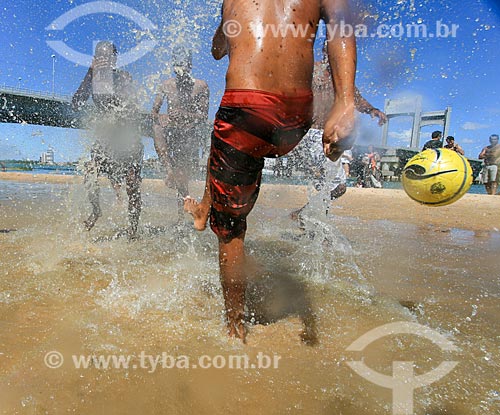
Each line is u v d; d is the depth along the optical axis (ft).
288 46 6.73
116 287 10.38
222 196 7.23
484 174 45.60
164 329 8.03
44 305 9.02
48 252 13.78
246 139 6.79
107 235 17.03
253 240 17.22
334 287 10.93
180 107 19.17
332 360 6.98
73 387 5.95
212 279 11.30
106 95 15.85
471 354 7.22
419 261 14.01
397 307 9.49
